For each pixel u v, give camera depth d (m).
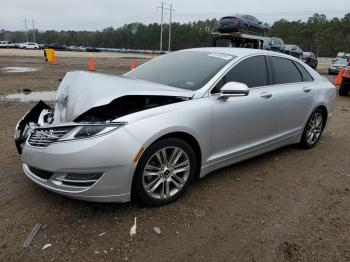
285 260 2.83
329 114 5.87
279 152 5.48
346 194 4.06
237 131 4.11
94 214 3.36
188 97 3.65
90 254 2.79
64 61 28.12
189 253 2.86
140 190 3.31
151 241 2.99
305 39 119.50
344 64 26.91
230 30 24.64
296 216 3.50
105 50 98.69
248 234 3.16
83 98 3.31
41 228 3.11
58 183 3.11
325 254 2.92
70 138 3.05
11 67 20.16
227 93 3.70
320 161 5.15
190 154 3.62
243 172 4.57
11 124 6.42
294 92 4.93
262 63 4.62
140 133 3.15
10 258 2.71
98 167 3.02
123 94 3.24
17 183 3.94
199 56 4.53
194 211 3.50
